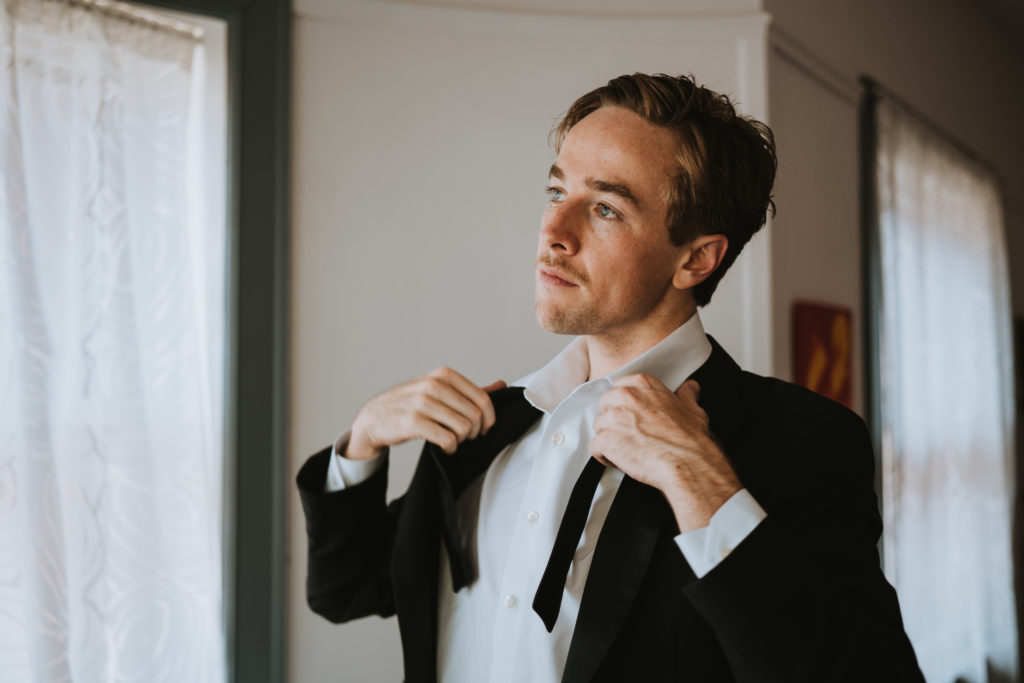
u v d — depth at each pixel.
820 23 2.72
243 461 1.94
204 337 1.98
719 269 1.02
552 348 2.22
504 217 2.21
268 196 2.00
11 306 1.58
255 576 1.94
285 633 1.97
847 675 0.68
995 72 4.45
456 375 1.00
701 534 0.73
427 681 1.01
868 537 0.81
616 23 2.26
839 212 2.81
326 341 2.08
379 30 2.16
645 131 0.92
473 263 2.19
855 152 2.94
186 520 1.83
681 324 1.00
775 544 0.72
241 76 1.98
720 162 0.94
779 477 0.83
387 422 1.02
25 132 1.66
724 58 2.31
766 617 0.69
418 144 2.18
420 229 2.17
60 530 1.59
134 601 1.71
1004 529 3.83
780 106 2.46
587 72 2.26
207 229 2.01
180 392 1.85
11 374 1.57
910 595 3.05
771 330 2.30
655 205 0.92
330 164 2.11
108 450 1.71
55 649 1.55
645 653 0.81
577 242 0.91
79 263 1.69
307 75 2.10
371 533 1.15
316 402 2.06
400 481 2.08
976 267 3.85
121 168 1.76
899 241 3.16
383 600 1.18
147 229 1.83
